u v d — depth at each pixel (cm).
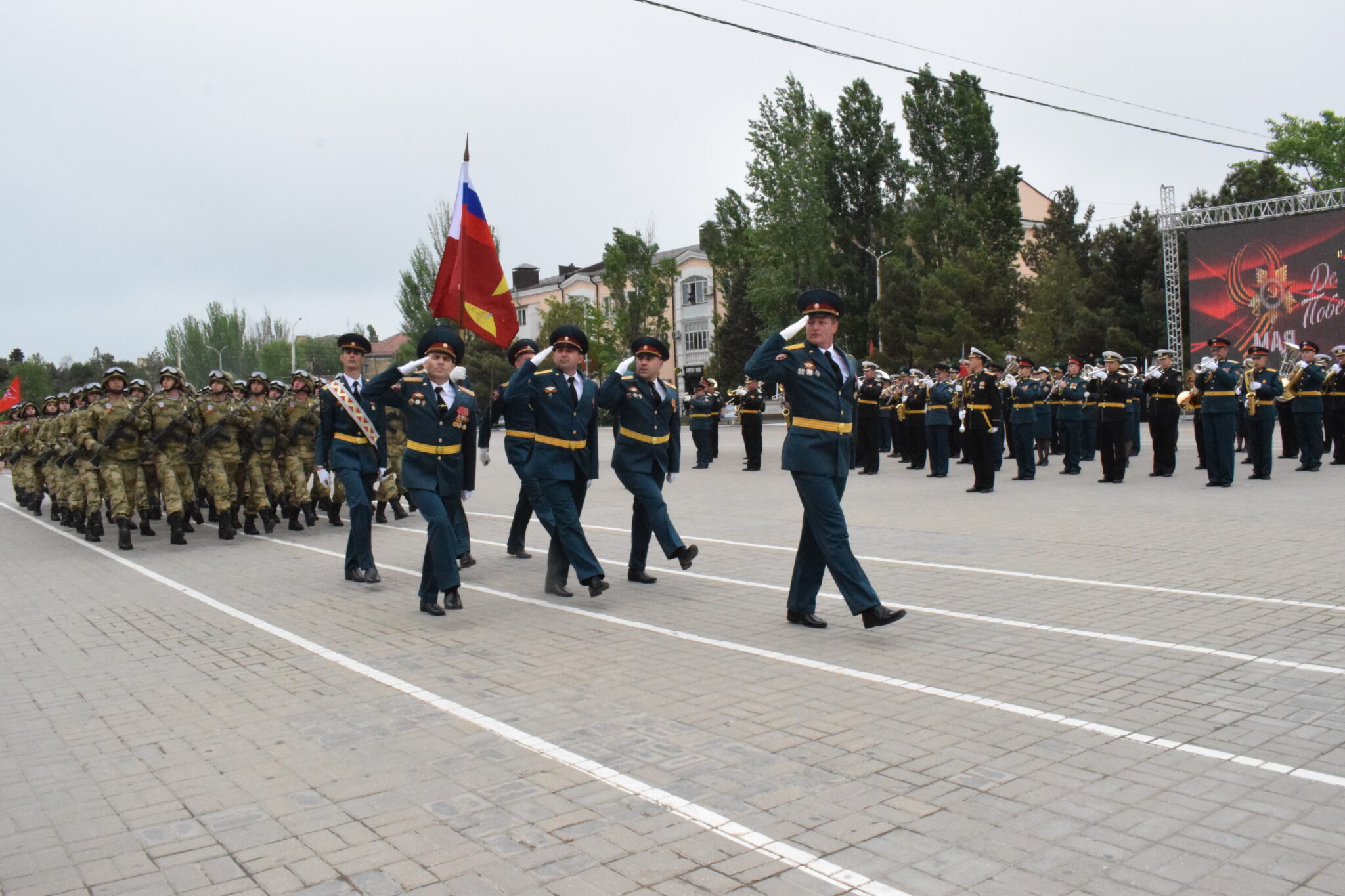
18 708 587
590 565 835
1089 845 369
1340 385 1770
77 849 393
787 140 4628
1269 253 3284
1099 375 2102
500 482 2120
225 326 7900
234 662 677
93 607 895
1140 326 4259
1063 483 1686
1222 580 817
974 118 4531
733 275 5709
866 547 1055
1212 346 1527
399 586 948
